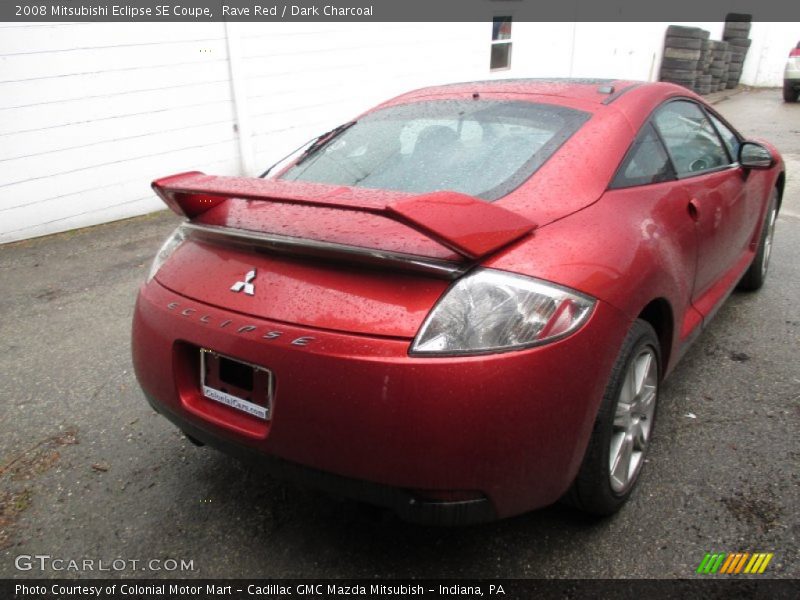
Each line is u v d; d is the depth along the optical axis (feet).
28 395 10.67
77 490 8.34
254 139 23.97
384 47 27.76
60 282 15.90
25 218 19.04
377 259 5.81
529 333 5.71
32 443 9.37
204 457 9.00
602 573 6.79
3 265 17.17
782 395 10.00
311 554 7.22
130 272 16.48
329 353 5.71
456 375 5.49
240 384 6.49
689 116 10.24
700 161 10.04
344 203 5.42
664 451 8.69
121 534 7.57
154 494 8.25
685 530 7.30
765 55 57.98
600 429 6.61
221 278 6.75
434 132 8.51
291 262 6.38
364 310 5.80
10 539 7.52
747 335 12.08
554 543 7.22
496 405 5.55
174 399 6.98
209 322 6.48
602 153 7.73
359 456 5.74
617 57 45.14
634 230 7.20
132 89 20.33
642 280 6.88
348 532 7.54
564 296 5.93
